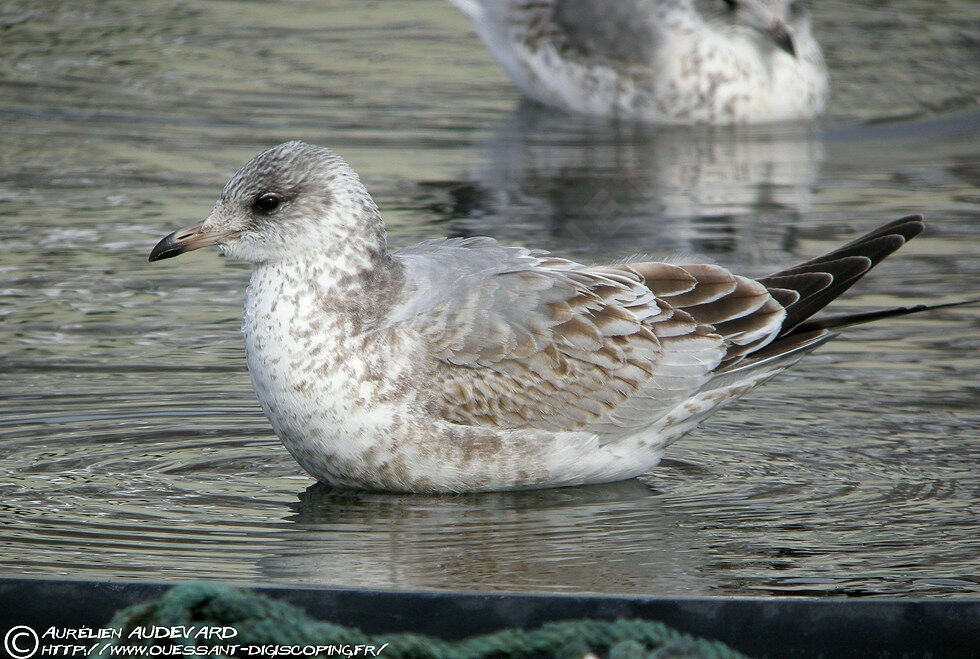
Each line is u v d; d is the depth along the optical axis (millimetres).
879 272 16578
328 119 23391
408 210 18609
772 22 23625
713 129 23906
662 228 18016
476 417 10922
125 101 24125
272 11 30984
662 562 9625
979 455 11656
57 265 16484
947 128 23734
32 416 12305
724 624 8383
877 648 8375
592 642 7402
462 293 11102
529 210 18750
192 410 12562
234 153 21297
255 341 10984
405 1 32219
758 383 11773
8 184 19703
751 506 10734
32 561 9523
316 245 10859
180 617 7238
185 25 29594
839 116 24625
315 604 8461
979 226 18297
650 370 11273
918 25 30344
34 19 29766
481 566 9531
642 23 24047
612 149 22422
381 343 10789
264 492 11016
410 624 8445
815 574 9422
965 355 13898
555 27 24516
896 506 10680
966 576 9391
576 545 9945
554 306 11148
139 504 10641
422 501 10953
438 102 24875
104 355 13742
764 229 18016
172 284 15953
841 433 12164
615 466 11375
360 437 10805
